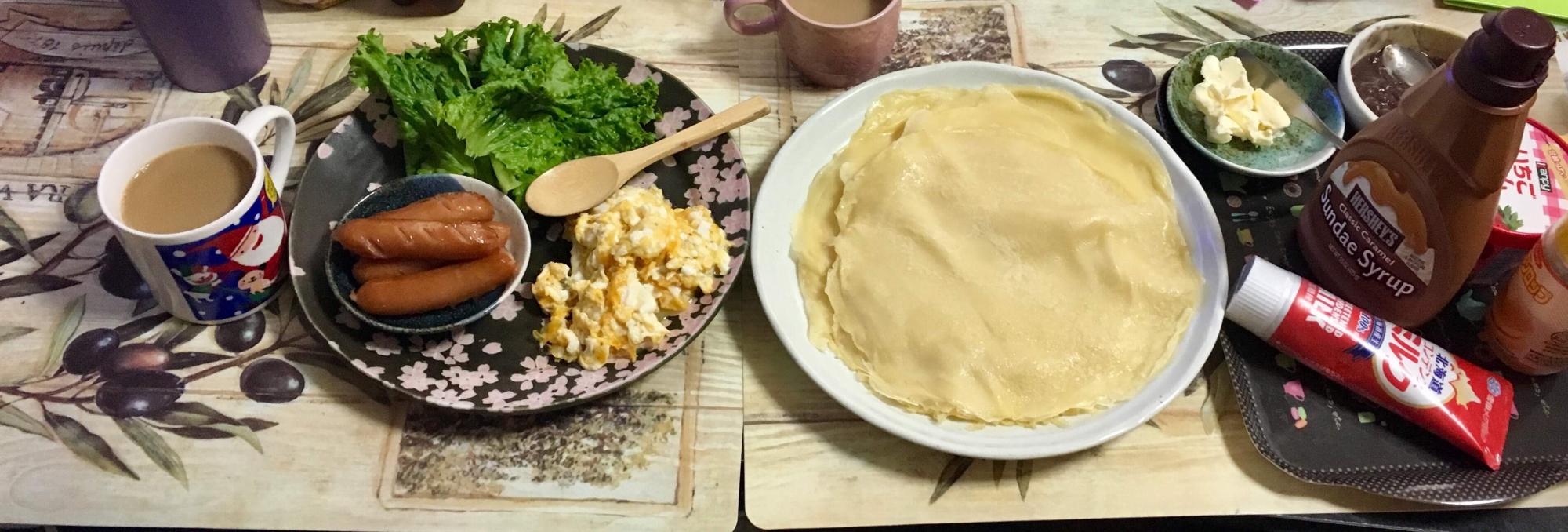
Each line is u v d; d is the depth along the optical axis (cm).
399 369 78
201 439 77
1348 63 99
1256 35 111
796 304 85
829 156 94
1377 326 79
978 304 82
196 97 97
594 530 75
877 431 81
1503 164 68
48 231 87
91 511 73
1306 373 83
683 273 82
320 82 99
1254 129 95
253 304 82
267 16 104
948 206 87
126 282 84
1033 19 111
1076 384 79
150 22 88
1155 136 92
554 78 91
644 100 94
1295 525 88
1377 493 76
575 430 79
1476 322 87
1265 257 91
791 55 99
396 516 74
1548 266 74
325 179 88
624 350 81
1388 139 75
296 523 74
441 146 89
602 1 109
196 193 75
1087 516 78
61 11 103
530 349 82
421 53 90
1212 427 82
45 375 79
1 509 72
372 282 76
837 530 84
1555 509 81
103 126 94
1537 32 61
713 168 92
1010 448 75
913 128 92
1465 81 66
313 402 79
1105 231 85
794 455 79
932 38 108
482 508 75
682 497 77
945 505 77
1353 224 82
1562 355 78
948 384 78
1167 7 113
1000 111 95
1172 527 91
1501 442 78
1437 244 75
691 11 109
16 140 92
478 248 77
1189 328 83
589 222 86
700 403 81
